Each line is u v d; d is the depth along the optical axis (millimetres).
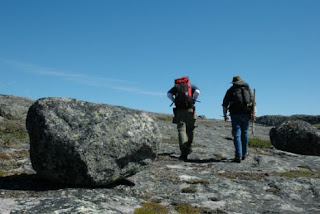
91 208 4754
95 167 5551
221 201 6004
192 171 7691
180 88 8742
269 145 12812
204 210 5582
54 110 5695
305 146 11758
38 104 5832
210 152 10117
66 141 5473
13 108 15188
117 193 5793
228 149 10977
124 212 5031
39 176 6285
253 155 9461
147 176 6863
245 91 8750
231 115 8820
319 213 5828
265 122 30203
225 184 6750
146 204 5480
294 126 12156
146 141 5902
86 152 5461
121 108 6043
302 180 7180
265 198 6289
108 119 5754
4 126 12211
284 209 5898
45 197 5289
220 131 17500
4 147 9312
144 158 6004
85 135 5539
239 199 6152
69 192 5504
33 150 5812
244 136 8945
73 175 5594
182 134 8828
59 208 4672
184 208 5570
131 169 5902
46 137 5543
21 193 5559
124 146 5707
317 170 8648
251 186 6785
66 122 5617
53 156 5566
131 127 5820
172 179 6824
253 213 5664
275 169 8266
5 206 4781
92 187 5812
